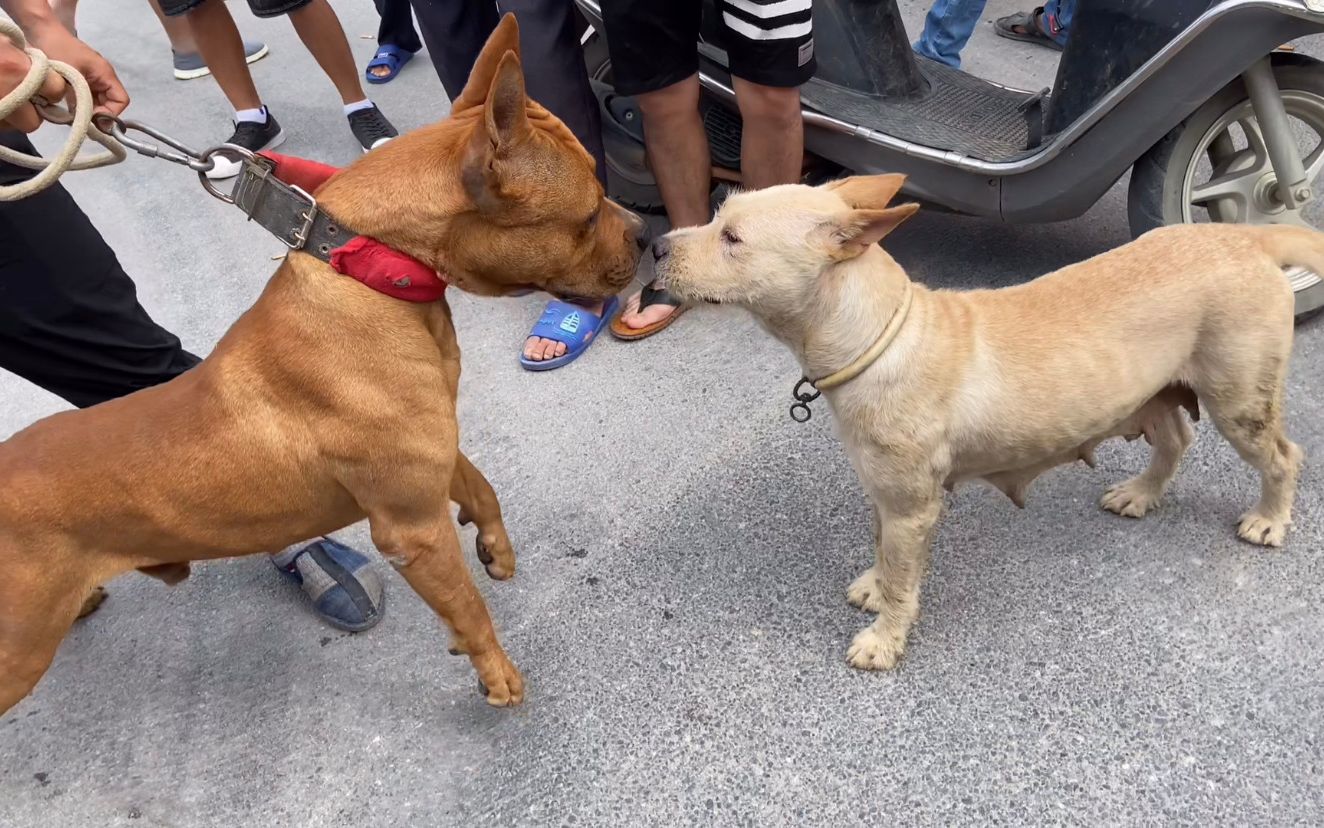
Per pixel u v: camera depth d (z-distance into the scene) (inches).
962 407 82.0
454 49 153.7
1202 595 92.8
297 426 76.7
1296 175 110.1
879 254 82.4
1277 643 87.3
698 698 91.8
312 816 87.1
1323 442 106.1
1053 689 87.0
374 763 90.7
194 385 78.7
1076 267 89.5
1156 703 84.2
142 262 184.5
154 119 244.8
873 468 83.7
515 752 89.5
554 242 78.1
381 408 76.1
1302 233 85.9
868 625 96.0
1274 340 83.9
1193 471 106.3
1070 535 101.7
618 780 85.7
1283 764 78.1
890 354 79.9
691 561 106.4
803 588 101.4
